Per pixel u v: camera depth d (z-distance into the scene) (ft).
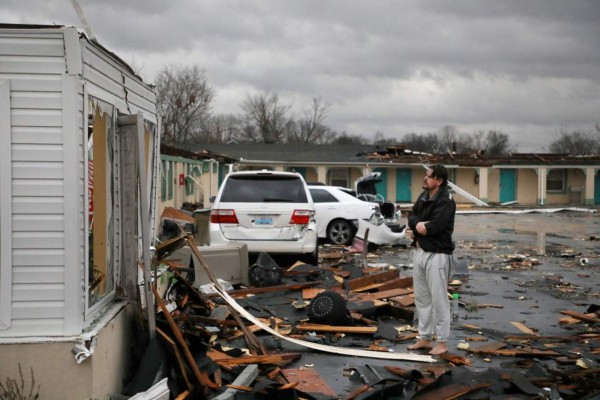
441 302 21.38
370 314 26.78
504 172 143.33
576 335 24.48
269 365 19.04
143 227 17.12
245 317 22.66
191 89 206.69
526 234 72.18
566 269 43.86
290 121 268.82
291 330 24.11
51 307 13.96
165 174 64.75
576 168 143.84
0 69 13.80
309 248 36.88
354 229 53.36
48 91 13.91
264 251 36.63
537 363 20.33
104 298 16.53
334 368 20.11
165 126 203.10
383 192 138.31
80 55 14.03
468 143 296.51
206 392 16.42
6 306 13.84
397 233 53.36
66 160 13.94
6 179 13.82
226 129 262.88
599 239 65.41
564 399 16.78
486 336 24.27
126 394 16.22
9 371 13.83
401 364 20.66
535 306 30.30
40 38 13.85
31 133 13.87
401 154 143.23
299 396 16.93
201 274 30.76
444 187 21.68
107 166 16.97
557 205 139.33
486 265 45.42
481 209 123.65
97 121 16.01
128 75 19.21
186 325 21.49
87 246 14.55
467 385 16.87
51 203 13.93
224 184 37.55
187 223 42.29
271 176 37.73
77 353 13.83
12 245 13.85
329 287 31.94
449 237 21.45
